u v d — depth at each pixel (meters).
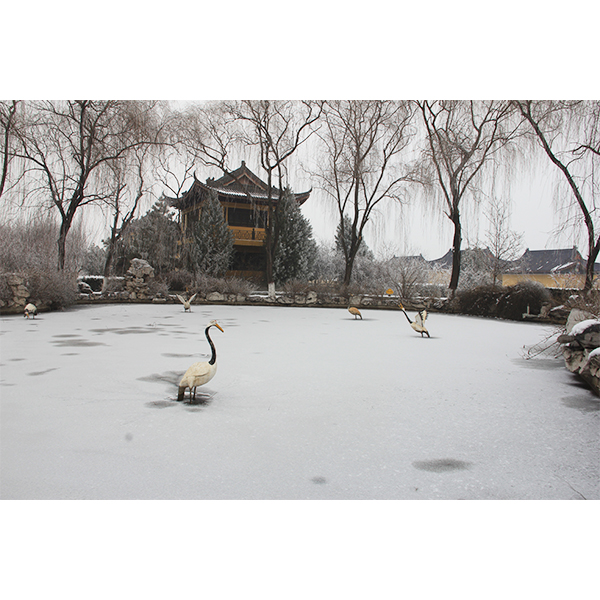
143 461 3.06
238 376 5.83
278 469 2.97
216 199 32.38
